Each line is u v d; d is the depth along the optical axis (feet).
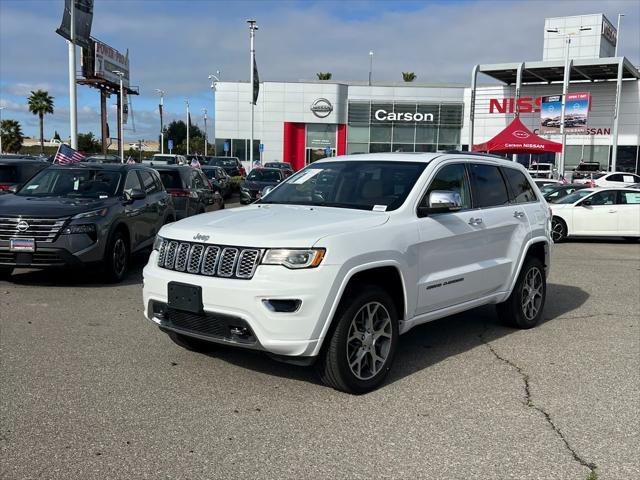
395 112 160.86
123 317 22.35
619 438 12.88
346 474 11.16
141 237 32.37
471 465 11.59
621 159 143.64
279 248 13.85
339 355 14.43
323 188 18.70
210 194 51.47
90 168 32.32
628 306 26.14
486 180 20.34
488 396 15.20
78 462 11.42
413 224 16.43
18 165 41.19
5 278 29.84
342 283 14.15
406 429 13.15
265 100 163.73
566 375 16.89
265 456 11.80
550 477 11.18
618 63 119.34
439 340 20.38
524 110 149.69
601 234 51.31
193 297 14.49
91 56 164.96
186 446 12.15
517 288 21.26
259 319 13.73
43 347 18.48
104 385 15.39
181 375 16.22
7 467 11.19
